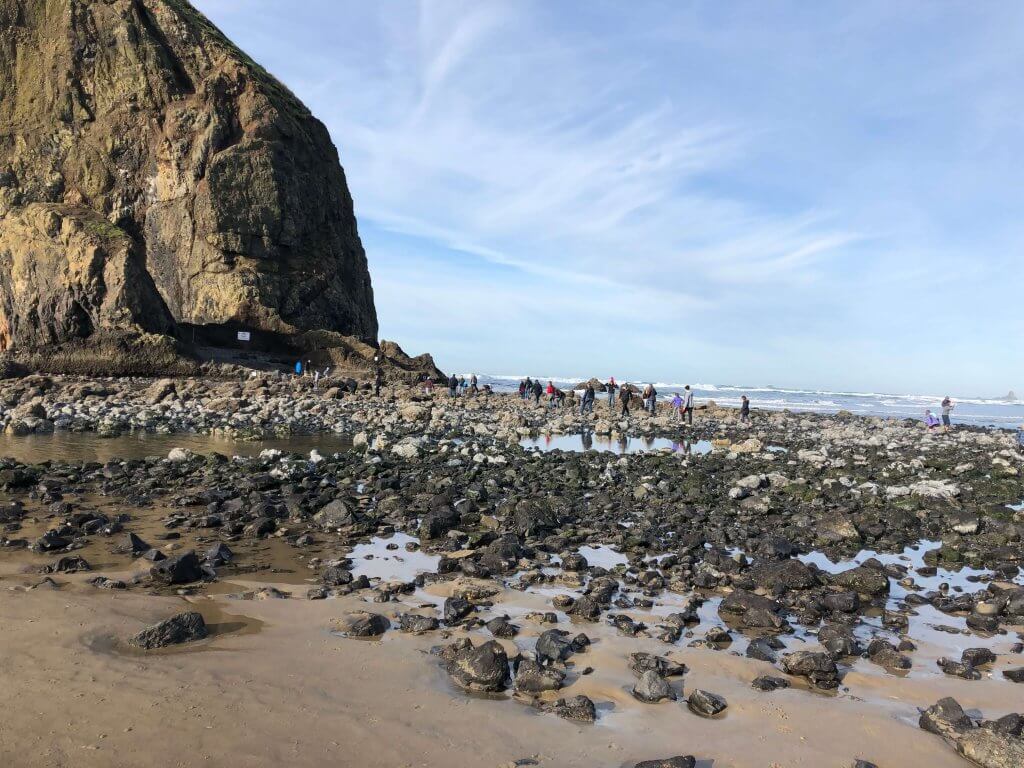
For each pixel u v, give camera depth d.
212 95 60.84
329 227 68.81
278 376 45.19
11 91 61.75
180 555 7.32
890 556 9.70
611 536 10.19
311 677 4.82
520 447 21.98
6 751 3.59
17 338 45.69
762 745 4.14
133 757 3.61
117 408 28.23
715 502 13.23
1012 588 7.96
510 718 4.36
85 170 61.16
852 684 5.20
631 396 49.78
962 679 5.35
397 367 58.31
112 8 61.56
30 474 12.38
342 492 12.48
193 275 58.41
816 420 50.25
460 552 8.70
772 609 6.66
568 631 6.13
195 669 4.83
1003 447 29.06
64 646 5.10
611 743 4.09
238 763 3.61
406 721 4.23
